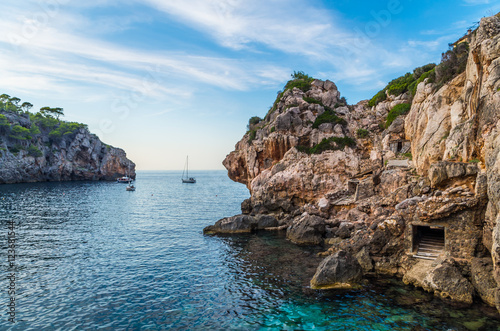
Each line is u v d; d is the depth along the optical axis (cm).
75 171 15300
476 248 2211
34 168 12925
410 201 2655
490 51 2316
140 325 1794
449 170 2495
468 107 2925
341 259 2408
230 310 1980
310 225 3756
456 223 2292
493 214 1952
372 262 2659
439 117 3403
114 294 2223
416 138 3794
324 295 2177
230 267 2812
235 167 7144
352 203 4122
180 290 2297
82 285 2383
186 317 1891
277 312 1947
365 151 5147
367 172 4425
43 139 14300
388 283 2364
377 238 2703
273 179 5047
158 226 4856
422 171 3428
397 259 2580
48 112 17000
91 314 1922
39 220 5194
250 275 2603
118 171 18950
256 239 3894
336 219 4009
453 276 2097
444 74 3644
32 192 9494
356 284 2331
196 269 2766
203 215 6141
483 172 2231
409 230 2559
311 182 4834
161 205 7825
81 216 5709
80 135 15575
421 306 1969
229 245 3600
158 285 2392
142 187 15688
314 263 2902
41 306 2020
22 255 3156
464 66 3391
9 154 11844
